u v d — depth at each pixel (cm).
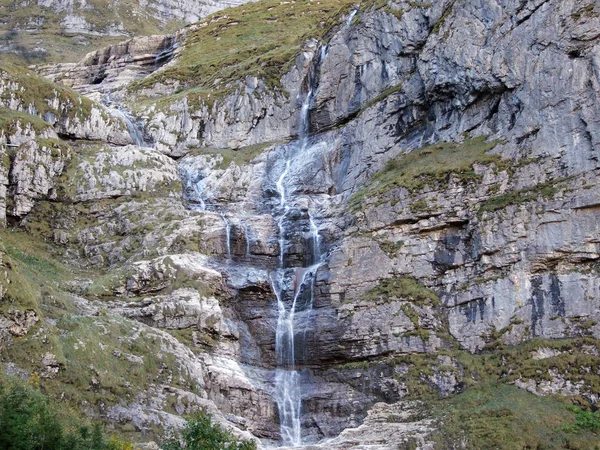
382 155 5262
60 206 5219
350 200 5019
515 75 4672
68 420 3256
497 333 4056
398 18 5691
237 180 5681
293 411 4216
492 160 4478
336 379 4219
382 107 5388
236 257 4925
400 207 4572
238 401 4103
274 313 4612
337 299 4488
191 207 5509
